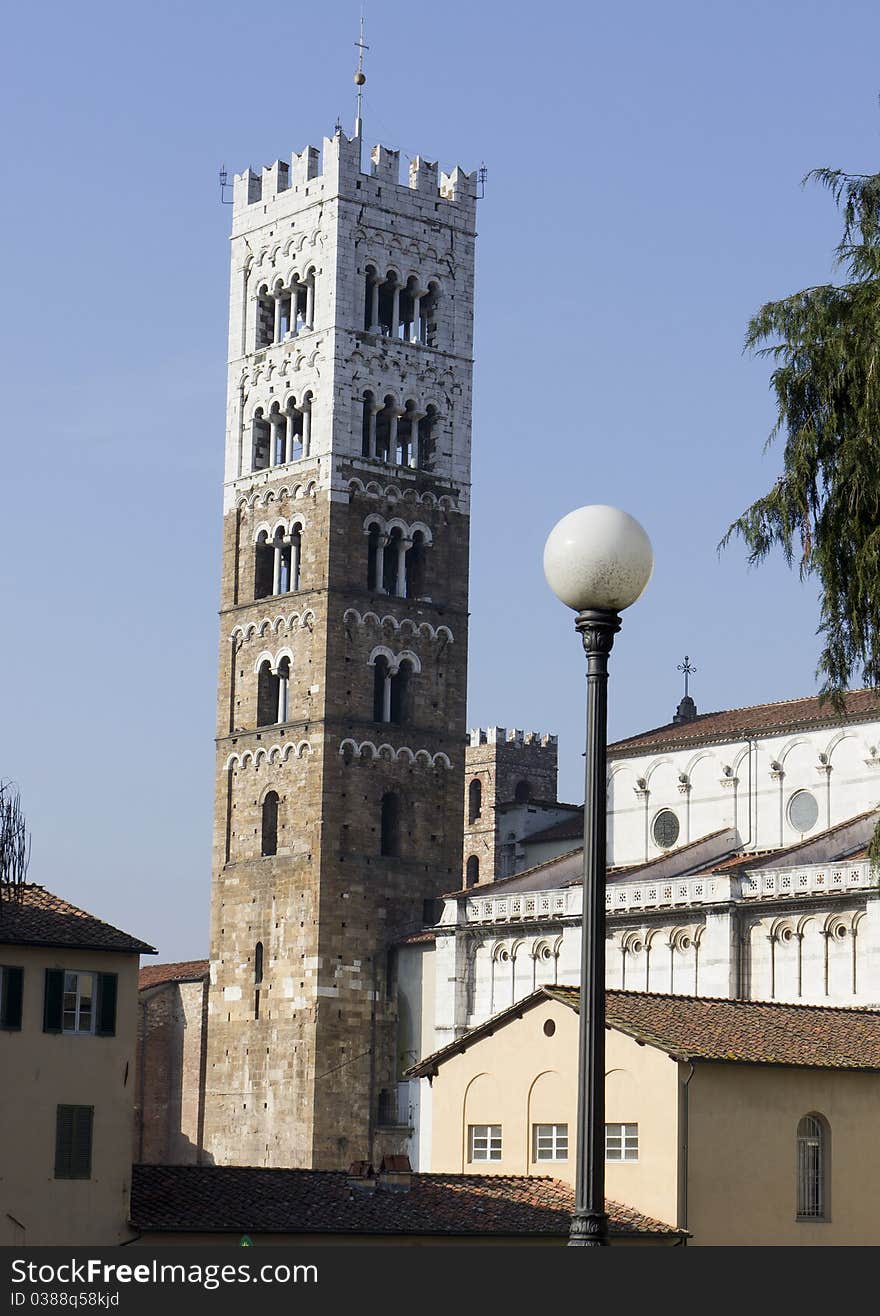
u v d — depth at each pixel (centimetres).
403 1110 14988
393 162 16288
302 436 16038
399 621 15825
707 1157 7775
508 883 14338
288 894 15312
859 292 5294
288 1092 14975
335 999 14975
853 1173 8162
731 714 14612
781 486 5284
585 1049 3412
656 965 12731
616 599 3534
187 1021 15925
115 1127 7481
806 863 12275
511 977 13938
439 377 16350
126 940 7650
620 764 14575
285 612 15800
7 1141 7288
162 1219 7306
